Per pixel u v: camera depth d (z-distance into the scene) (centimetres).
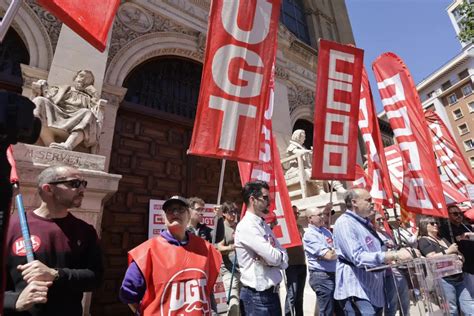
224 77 287
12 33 554
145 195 589
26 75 504
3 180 85
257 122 291
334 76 390
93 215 336
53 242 171
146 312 169
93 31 215
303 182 651
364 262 223
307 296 486
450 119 3406
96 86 531
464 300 359
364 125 486
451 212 429
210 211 627
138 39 671
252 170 389
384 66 503
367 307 228
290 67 1023
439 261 212
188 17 781
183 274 179
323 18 1402
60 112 382
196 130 266
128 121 619
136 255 182
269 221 385
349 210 265
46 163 319
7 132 85
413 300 199
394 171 709
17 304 136
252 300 227
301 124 1052
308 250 367
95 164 355
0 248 82
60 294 158
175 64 764
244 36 304
